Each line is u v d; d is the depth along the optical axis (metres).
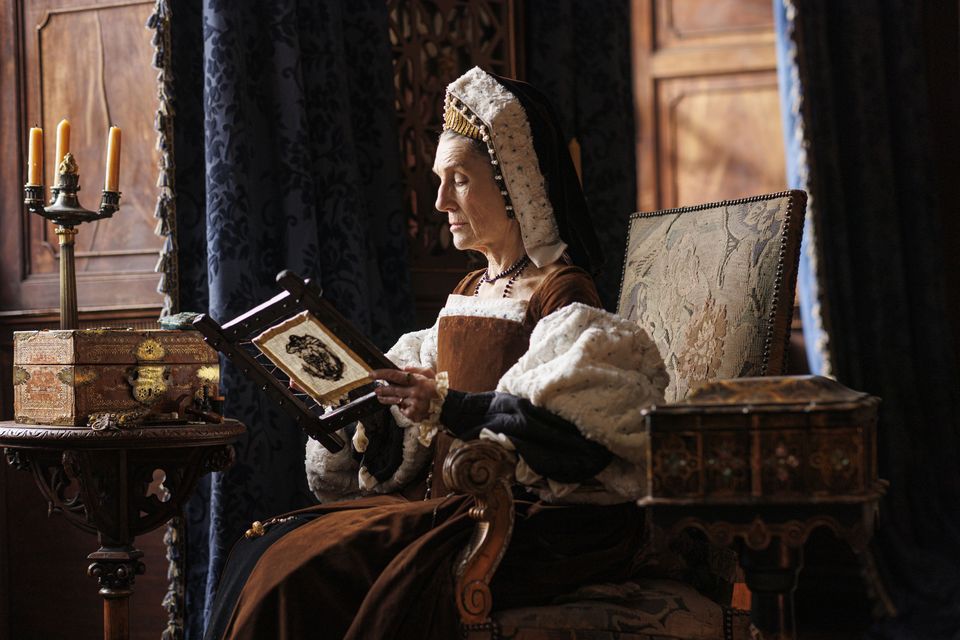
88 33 3.54
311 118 3.38
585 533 2.13
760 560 1.74
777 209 2.36
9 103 3.59
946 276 4.77
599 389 2.05
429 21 3.86
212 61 3.16
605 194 4.03
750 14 4.81
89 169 3.54
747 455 1.68
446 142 2.38
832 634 4.12
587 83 4.04
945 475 4.53
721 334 2.33
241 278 3.15
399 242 3.57
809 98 4.38
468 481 1.99
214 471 2.71
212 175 3.16
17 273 3.60
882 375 4.48
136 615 3.42
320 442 2.35
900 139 4.61
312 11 3.38
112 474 2.56
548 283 2.30
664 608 2.06
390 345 3.50
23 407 2.64
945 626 3.84
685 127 4.90
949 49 4.74
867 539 1.69
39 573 3.54
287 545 2.14
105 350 2.55
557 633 2.00
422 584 1.98
